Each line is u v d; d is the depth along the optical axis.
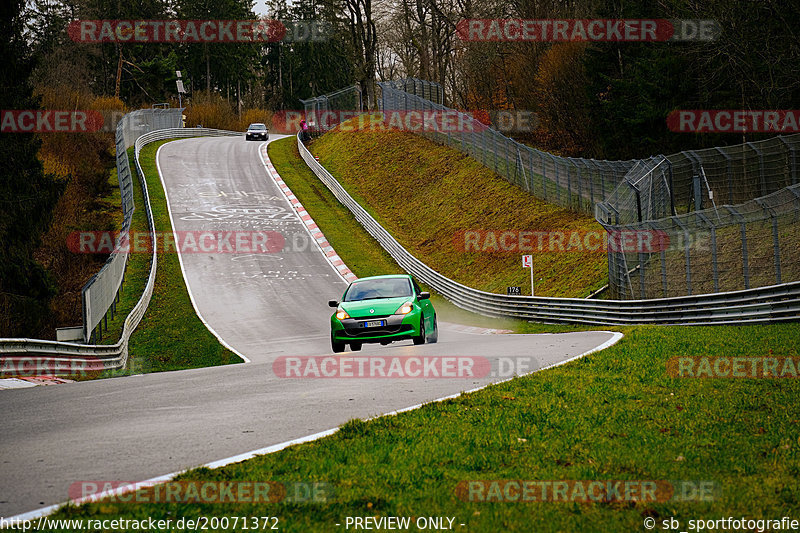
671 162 70.56
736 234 67.50
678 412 19.91
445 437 17.09
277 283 93.56
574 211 98.12
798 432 17.25
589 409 20.50
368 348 44.66
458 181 127.12
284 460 15.06
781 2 82.12
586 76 127.56
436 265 104.00
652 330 47.12
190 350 60.91
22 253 80.69
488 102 175.62
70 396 26.92
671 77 98.44
